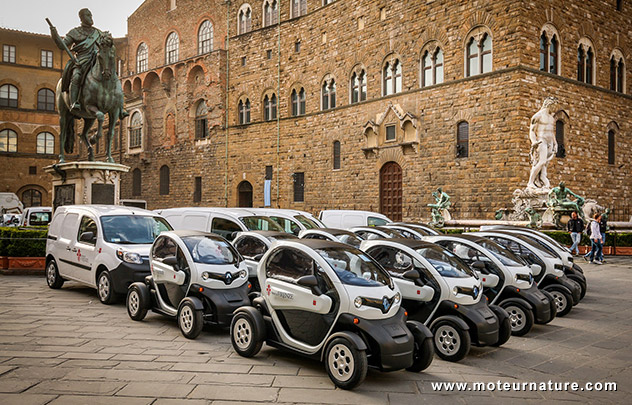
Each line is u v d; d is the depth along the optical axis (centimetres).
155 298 1121
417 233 1579
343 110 3822
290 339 832
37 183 6034
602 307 1415
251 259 1301
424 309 977
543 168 2673
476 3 2952
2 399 650
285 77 4353
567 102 2984
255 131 4597
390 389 750
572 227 2381
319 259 820
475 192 2923
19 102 5978
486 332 917
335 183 3875
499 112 2822
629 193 3375
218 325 998
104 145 6419
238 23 4897
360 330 761
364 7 3666
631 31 3434
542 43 2903
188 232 1127
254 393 705
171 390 705
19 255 1833
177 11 5656
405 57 3366
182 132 5341
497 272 1160
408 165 3306
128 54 6362
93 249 1334
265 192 4394
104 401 655
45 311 1205
